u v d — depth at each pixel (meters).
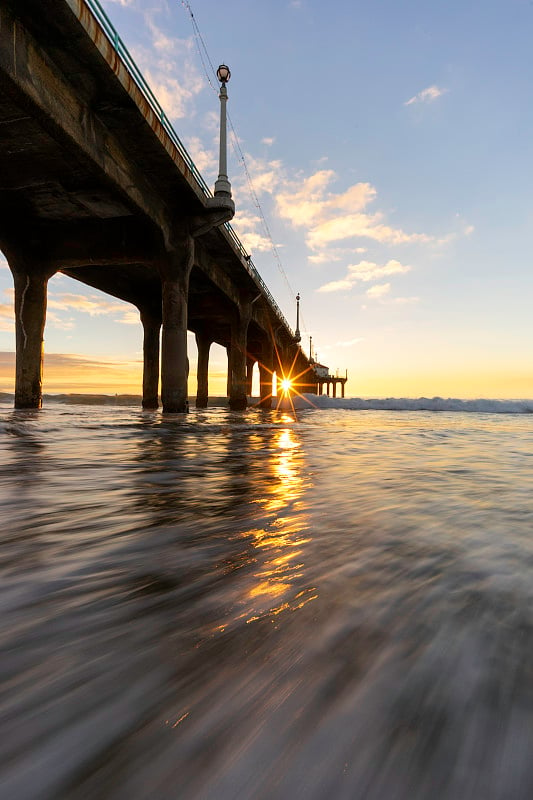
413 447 8.11
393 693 1.00
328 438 10.19
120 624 1.35
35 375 21.20
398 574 1.79
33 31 10.24
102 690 1.02
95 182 15.84
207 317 41.47
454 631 1.30
